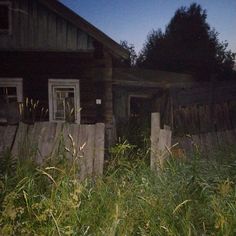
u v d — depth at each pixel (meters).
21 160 4.31
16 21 11.02
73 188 3.51
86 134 5.15
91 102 11.02
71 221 3.16
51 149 5.07
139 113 14.58
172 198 3.67
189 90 11.27
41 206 3.21
